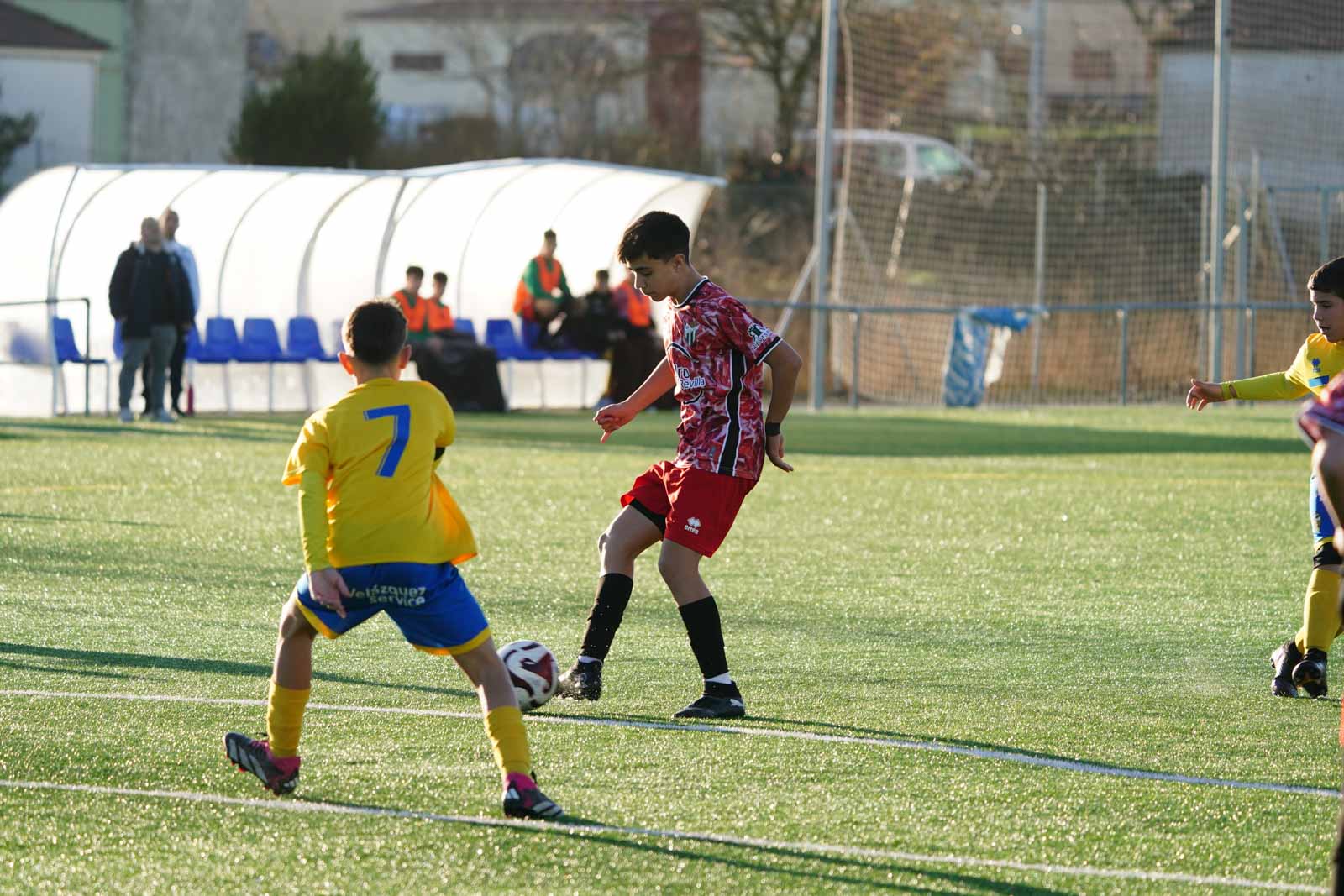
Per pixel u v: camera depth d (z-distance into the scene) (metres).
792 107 114.12
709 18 120.06
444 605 14.05
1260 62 84.44
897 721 17.94
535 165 63.69
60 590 25.61
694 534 17.84
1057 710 18.62
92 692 18.77
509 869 12.89
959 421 62.44
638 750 16.55
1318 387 19.36
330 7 158.12
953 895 12.43
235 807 14.41
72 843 13.44
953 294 81.81
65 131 123.56
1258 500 39.25
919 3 87.75
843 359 74.75
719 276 91.75
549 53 130.88
